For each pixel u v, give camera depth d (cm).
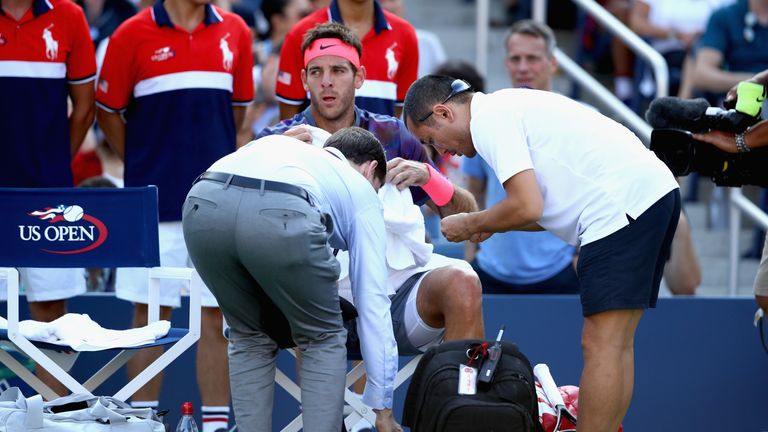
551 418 1392
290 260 1203
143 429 1288
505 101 1337
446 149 1390
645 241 1313
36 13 1705
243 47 1792
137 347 1366
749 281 2430
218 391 1689
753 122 1519
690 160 1517
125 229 1397
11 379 1767
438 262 1495
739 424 1827
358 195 1269
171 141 1739
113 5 2564
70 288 1741
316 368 1259
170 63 1728
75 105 1766
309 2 2495
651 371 1823
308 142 1452
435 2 3409
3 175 1717
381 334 1269
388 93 1822
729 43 2459
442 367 1252
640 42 2286
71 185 1755
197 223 1243
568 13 3191
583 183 1322
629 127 2567
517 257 1984
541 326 1817
